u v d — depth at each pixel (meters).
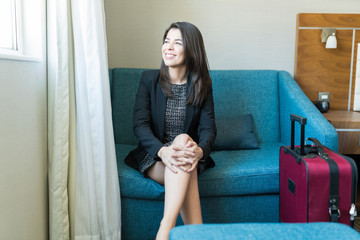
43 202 1.68
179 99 1.92
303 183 1.55
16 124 1.37
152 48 2.85
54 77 1.65
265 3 2.84
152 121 1.96
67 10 1.65
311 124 2.04
